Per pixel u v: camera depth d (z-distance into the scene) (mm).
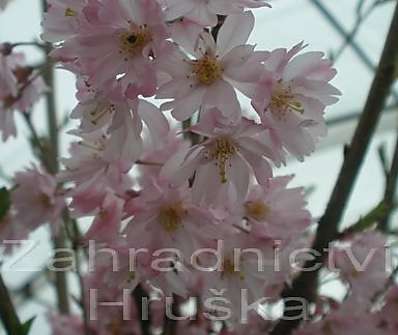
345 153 509
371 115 507
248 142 440
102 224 473
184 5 420
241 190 446
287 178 490
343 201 505
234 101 424
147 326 524
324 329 531
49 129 657
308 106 452
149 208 457
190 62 430
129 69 419
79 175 474
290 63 454
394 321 541
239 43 433
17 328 497
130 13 420
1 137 572
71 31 444
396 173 546
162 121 439
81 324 638
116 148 442
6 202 500
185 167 446
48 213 550
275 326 515
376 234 538
